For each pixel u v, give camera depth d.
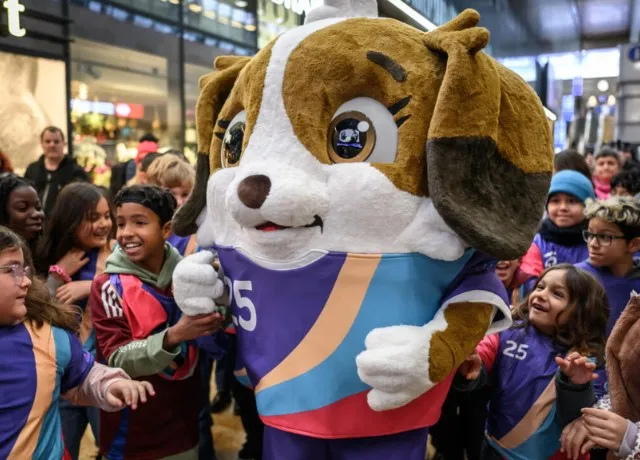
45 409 1.49
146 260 1.92
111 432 1.90
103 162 5.86
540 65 11.11
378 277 1.35
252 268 1.48
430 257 1.36
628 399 1.54
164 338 1.66
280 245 1.38
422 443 1.47
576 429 1.59
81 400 1.62
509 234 1.31
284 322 1.44
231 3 6.56
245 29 6.57
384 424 1.39
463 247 1.34
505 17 8.27
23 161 4.98
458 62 1.30
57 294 2.19
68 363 1.56
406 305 1.36
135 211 1.86
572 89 17.06
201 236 1.72
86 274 2.38
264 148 1.40
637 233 2.23
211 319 1.59
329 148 1.40
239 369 1.65
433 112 1.35
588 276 1.86
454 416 2.34
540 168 1.42
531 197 1.39
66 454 1.63
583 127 13.59
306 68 1.39
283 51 1.44
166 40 6.31
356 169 1.34
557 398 1.61
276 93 1.41
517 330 1.89
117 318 1.82
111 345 1.81
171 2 6.29
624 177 4.00
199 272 1.55
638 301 1.52
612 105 19.48
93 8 5.61
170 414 1.89
